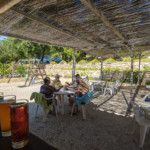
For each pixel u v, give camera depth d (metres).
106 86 11.63
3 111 1.22
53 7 3.11
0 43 29.36
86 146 4.52
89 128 5.70
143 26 4.52
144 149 4.37
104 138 4.97
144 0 2.80
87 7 3.07
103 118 6.70
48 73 25.20
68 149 4.35
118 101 9.61
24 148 1.05
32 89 15.05
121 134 5.24
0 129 1.23
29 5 2.95
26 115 1.08
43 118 6.65
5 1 2.10
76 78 9.04
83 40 6.55
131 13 3.44
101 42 7.11
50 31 5.04
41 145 1.08
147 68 17.86
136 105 4.98
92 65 21.48
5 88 15.66
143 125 4.49
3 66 20.84
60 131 5.45
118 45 8.09
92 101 9.47
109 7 3.11
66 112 7.43
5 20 3.76
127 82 16.53
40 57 31.69
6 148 1.05
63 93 6.72
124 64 19.56
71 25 4.34
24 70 21.61
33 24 4.23
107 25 4.15
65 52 29.14
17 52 29.41
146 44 7.97
